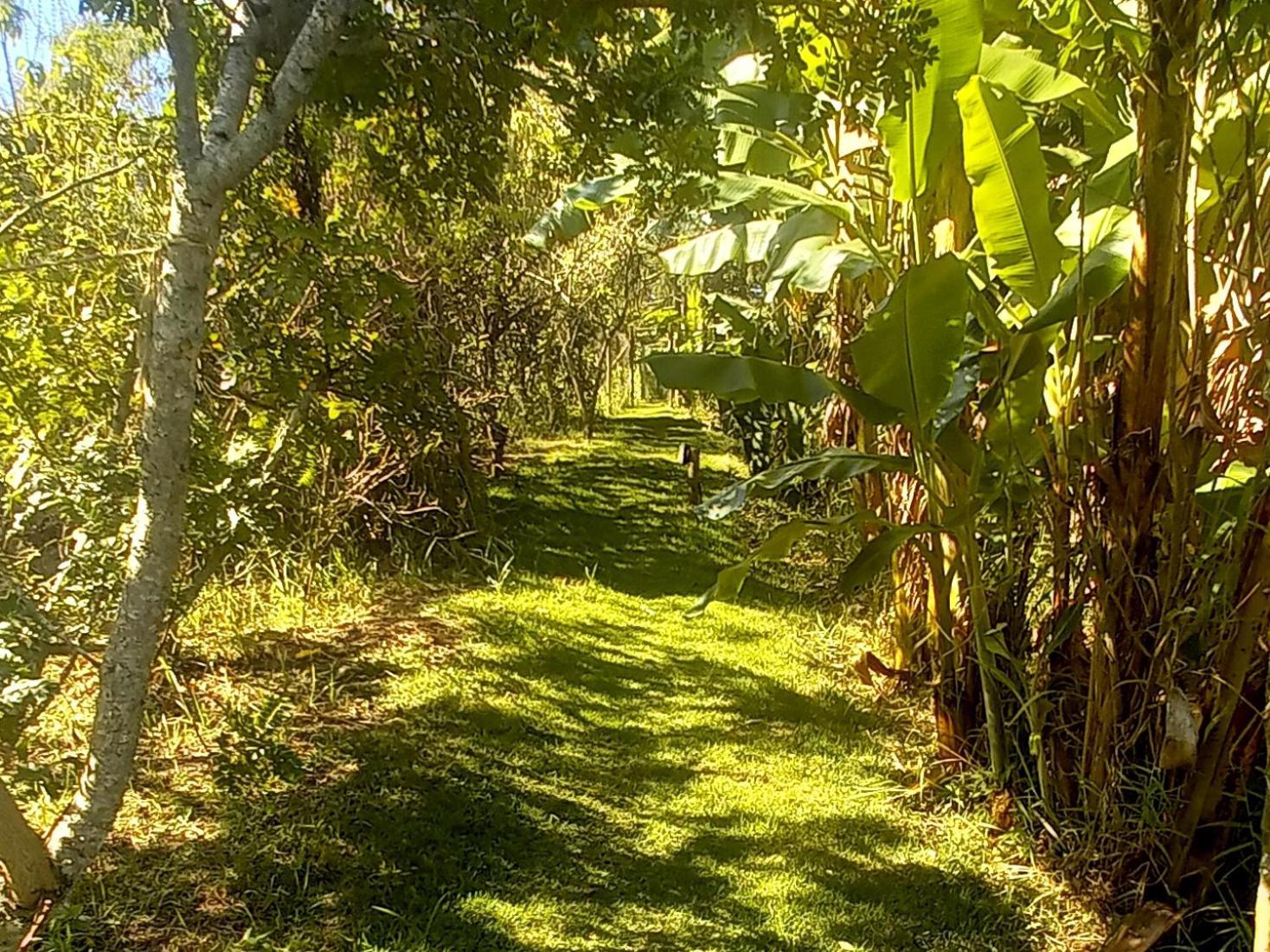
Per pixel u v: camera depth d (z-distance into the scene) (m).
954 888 2.68
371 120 2.51
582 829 2.89
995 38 3.32
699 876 2.69
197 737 3.15
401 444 4.16
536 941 2.35
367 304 2.74
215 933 2.27
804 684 4.16
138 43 2.98
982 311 2.77
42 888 1.93
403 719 3.48
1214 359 2.62
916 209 3.15
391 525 5.33
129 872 2.45
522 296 7.86
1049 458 2.74
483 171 2.49
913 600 4.01
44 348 2.61
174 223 1.77
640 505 7.39
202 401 3.03
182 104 1.74
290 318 3.04
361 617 4.50
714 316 6.98
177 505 1.87
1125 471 2.39
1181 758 2.22
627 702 3.88
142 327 2.53
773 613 5.14
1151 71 2.21
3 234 2.20
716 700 3.95
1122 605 2.47
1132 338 2.33
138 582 1.88
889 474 4.01
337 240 2.60
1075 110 3.43
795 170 3.81
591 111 2.04
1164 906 2.43
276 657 3.89
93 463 2.54
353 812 2.83
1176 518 2.37
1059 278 2.74
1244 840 2.54
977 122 2.51
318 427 3.01
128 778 1.98
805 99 2.19
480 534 5.83
